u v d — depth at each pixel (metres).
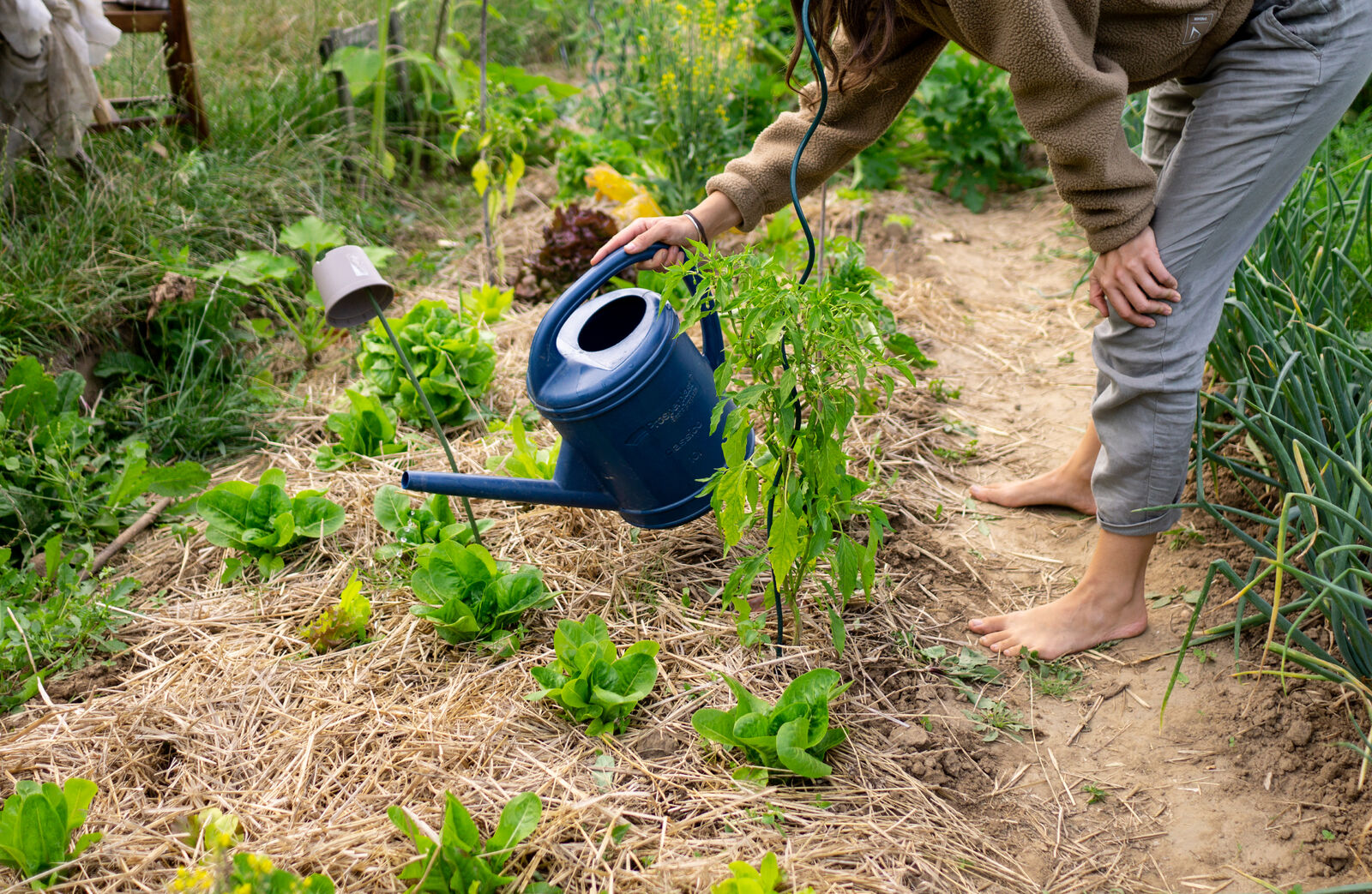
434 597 1.97
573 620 1.95
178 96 3.77
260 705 1.82
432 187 4.47
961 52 4.38
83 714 1.80
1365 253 2.65
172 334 2.96
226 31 4.90
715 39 3.96
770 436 1.70
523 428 2.46
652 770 1.68
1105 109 1.53
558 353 1.88
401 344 2.76
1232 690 1.89
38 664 1.96
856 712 1.85
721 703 1.82
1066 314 3.39
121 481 2.34
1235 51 1.65
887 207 4.13
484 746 1.71
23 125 3.10
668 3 4.19
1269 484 2.23
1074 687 1.94
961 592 2.20
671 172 4.09
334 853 1.50
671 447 1.90
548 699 1.82
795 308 1.56
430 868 1.37
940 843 1.58
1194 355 1.76
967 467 2.65
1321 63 1.59
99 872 1.49
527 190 4.30
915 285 3.54
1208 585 1.76
